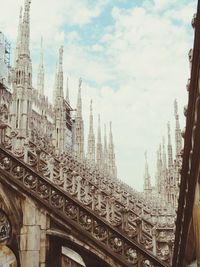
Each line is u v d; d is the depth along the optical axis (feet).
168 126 150.82
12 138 59.52
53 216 45.98
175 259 43.37
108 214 45.55
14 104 92.43
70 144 193.57
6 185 47.67
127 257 41.86
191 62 22.63
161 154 203.62
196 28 19.72
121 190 103.91
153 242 41.81
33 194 46.85
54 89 162.81
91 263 43.29
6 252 58.18
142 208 86.53
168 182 147.64
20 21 111.96
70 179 58.90
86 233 44.01
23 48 95.35
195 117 23.31
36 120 148.36
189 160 28.35
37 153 49.96
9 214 47.09
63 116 130.21
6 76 139.74
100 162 203.62
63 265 65.87
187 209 31.99
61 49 133.39
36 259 45.39
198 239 28.43
